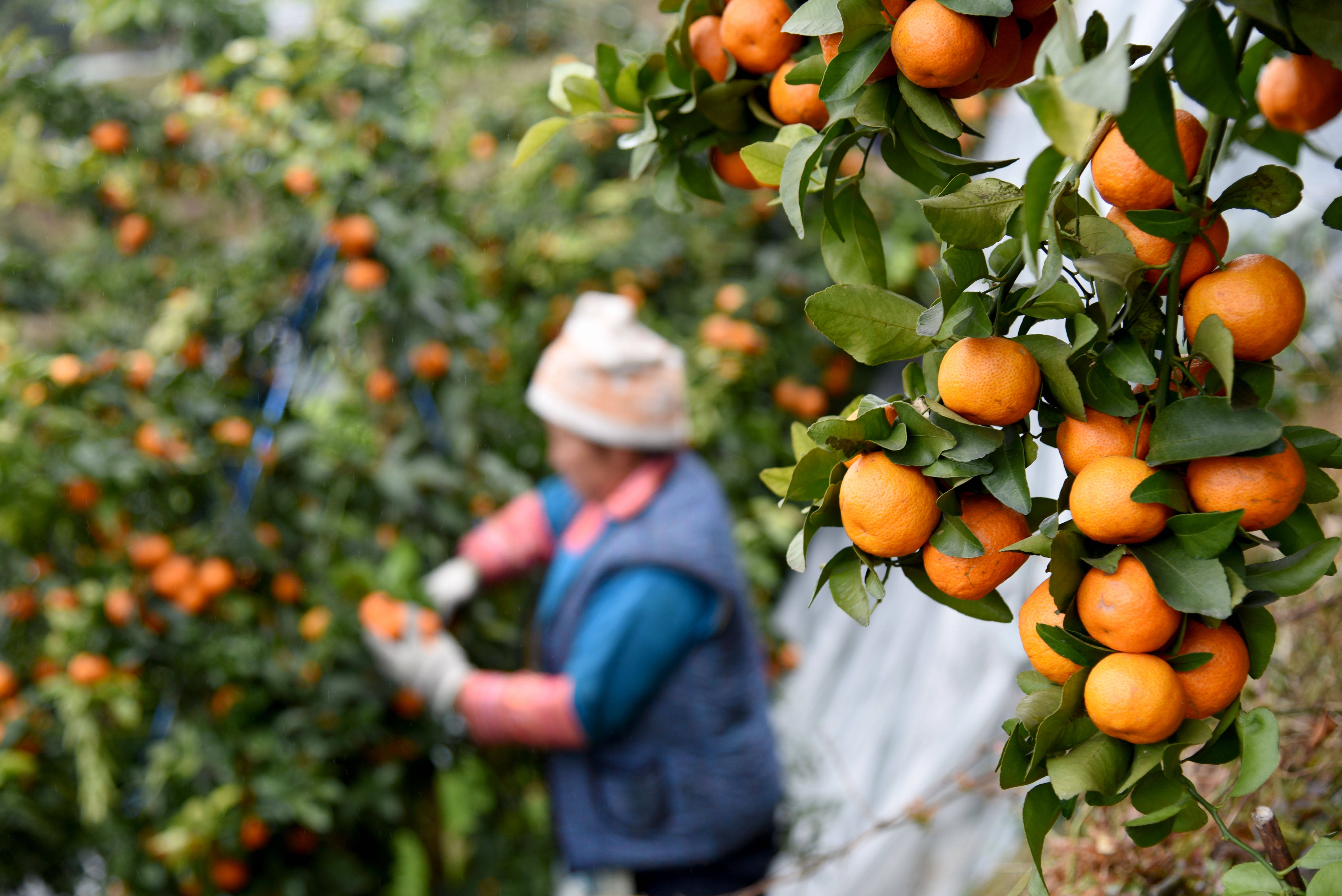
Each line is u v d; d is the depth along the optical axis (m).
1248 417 0.41
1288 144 0.60
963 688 1.78
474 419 2.07
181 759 1.62
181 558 1.63
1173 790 0.47
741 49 0.56
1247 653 0.45
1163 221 0.43
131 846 1.71
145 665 1.68
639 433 1.71
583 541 1.79
